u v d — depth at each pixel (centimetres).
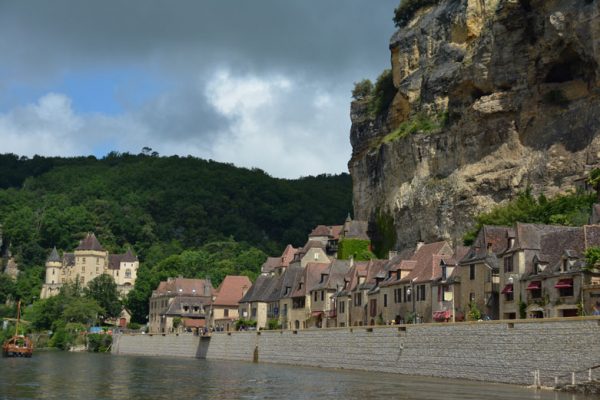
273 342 9638
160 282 18525
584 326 5359
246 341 10306
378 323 9438
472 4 12131
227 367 8719
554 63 9956
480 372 6219
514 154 10362
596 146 9300
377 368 7500
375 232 13388
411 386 5925
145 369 8425
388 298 9288
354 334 7919
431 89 12262
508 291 7150
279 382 6500
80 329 17025
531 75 10200
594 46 9100
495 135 10619
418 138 12019
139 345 13700
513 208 9344
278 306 12100
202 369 8356
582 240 6688
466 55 11519
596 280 6281
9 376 7181
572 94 9925
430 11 13625
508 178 10250
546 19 9694
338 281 10944
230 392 5700
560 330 5534
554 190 9656
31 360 10625
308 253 13762
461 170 11006
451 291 8062
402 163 12456
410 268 9188
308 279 11469
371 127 14488
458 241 10744
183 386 6184
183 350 12225
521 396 5147
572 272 6400
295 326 11562
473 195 10662
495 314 7438
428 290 8450
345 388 5884
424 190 11588
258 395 5484
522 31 10269
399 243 12131
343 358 8075
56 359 11050
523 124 10306
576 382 5350
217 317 14625
